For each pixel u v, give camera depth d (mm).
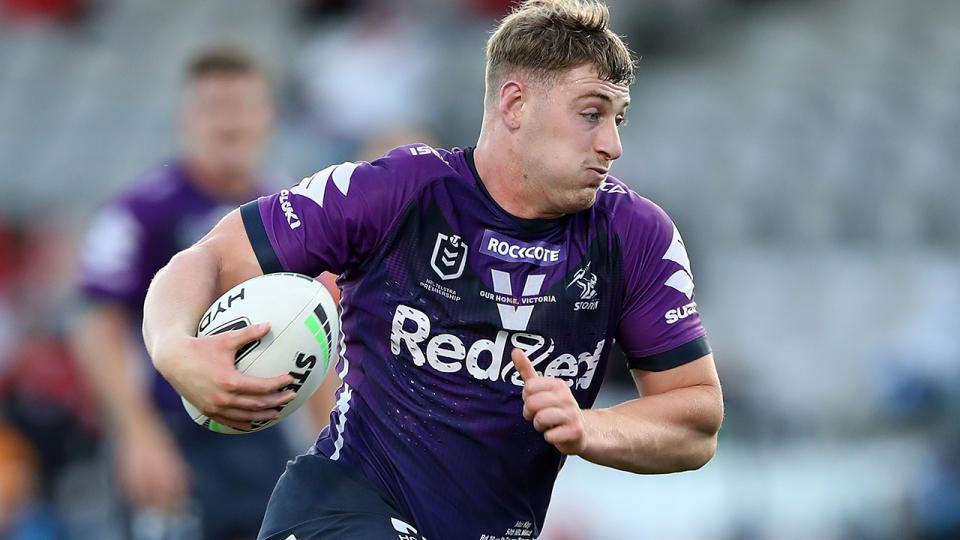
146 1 73312
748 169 56844
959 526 33281
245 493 23094
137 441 22922
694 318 13977
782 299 47938
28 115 65875
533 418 12016
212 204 23656
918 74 63531
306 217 13219
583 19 12977
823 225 53625
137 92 66812
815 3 68812
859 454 36438
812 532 34000
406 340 13398
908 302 46906
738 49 65688
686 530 33000
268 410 12398
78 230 54469
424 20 63688
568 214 13438
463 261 13227
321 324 13102
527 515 14141
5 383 37562
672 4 66375
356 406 13852
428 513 13602
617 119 13234
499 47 13273
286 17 69750
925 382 40094
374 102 56375
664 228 13820
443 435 13469
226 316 12734
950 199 54906
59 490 36656
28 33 71188
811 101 61812
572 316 13367
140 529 23688
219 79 23266
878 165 56938
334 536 13242
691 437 13570
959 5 67750
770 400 39781
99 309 23234
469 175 13430
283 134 56125
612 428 12812
